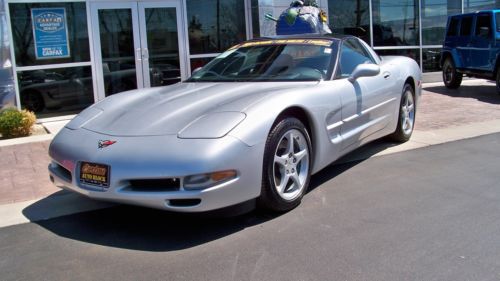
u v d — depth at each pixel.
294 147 4.11
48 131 8.08
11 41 8.69
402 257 3.20
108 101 4.56
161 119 3.81
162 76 10.18
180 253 3.39
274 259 3.23
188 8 10.20
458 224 3.73
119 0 9.56
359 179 4.95
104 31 9.55
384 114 5.66
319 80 4.63
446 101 10.23
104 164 3.53
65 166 3.83
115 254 3.42
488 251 3.27
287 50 5.15
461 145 6.33
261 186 3.73
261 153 3.64
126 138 3.64
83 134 3.95
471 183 4.73
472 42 11.44
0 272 3.22
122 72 9.80
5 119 7.47
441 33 13.48
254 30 10.50
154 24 9.96
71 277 3.12
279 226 3.78
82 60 9.42
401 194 4.45
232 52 5.50
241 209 3.74
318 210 4.09
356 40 5.65
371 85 5.29
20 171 5.65
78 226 3.96
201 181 3.36
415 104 6.70
